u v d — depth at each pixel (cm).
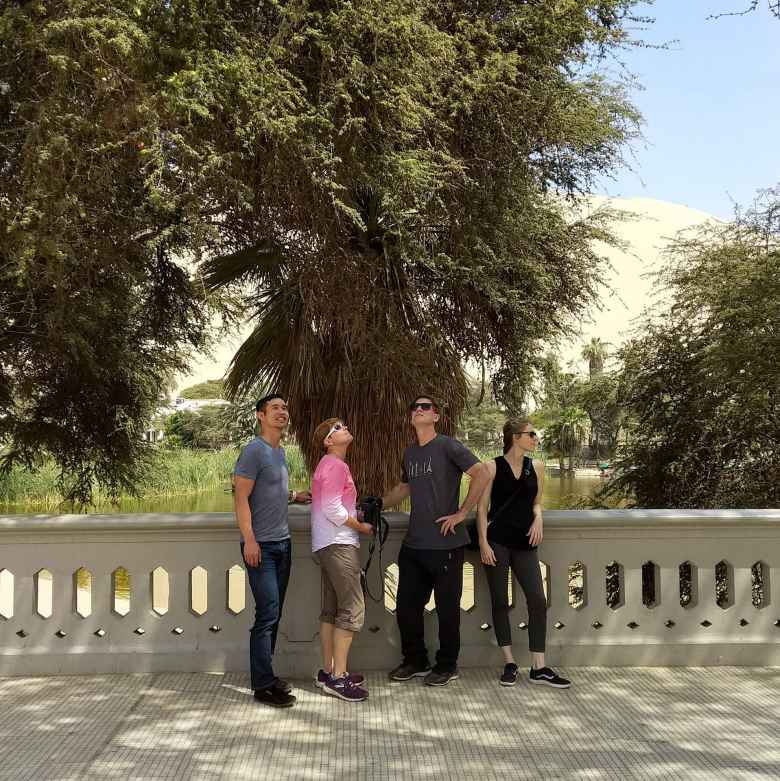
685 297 1151
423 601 514
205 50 561
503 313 785
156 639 532
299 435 756
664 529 548
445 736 425
